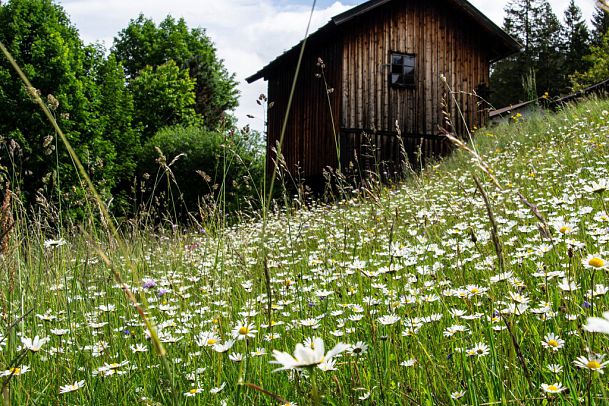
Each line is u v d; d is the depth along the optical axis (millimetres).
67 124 17031
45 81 17281
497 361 2135
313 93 18141
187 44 43312
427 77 17578
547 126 12352
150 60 41875
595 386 1831
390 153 16875
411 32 17469
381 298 3039
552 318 2510
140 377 2615
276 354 1061
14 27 17578
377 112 16844
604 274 2629
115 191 24000
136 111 36094
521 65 58125
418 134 17219
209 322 3141
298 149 18844
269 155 17266
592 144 8484
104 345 2842
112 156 19688
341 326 2707
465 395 2006
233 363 2375
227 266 4633
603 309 2320
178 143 18766
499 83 58344
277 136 20359
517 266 3391
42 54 17453
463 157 12031
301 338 2811
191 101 38219
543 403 1796
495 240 1801
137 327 3266
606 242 3371
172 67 38219
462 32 18172
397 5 17344
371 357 2371
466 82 18094
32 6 18281
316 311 3225
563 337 2369
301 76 18984
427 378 2121
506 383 1995
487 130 15508
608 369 1950
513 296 2301
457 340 2424
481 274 3393
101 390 2441
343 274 3688
